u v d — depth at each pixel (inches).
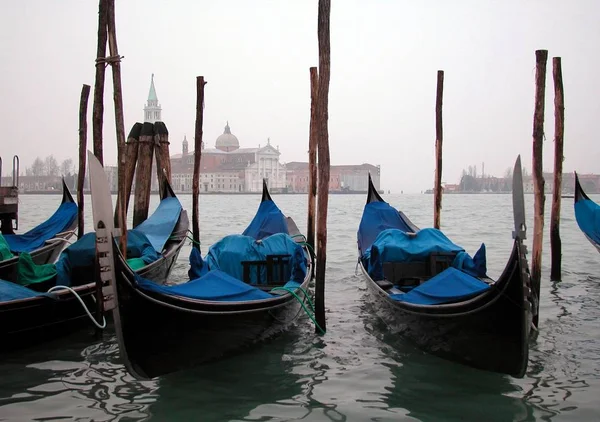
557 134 431.8
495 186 5319.9
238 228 989.2
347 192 5167.3
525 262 238.2
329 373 267.6
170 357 252.5
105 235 233.9
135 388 250.4
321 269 326.3
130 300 237.1
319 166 323.9
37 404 234.2
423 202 2743.6
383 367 274.2
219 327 264.1
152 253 393.7
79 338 314.8
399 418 222.1
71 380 258.5
